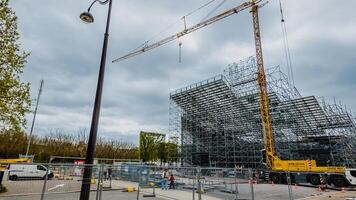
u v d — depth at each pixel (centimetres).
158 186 2136
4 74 1177
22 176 1673
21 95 1216
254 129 4800
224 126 5191
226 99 5003
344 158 4353
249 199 1627
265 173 3519
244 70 5072
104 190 1831
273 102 4631
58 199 1020
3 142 4581
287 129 4741
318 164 4506
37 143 5553
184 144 5703
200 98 5391
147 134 6091
